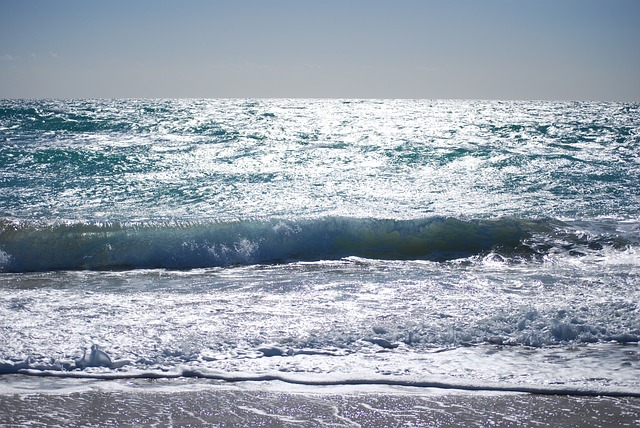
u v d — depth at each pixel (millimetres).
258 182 17984
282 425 4480
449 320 6844
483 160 22094
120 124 30609
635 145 27719
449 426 4492
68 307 7359
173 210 14281
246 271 10258
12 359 5551
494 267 10656
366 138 27906
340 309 7324
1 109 36562
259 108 52562
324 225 12266
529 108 66938
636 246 12086
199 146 24531
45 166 19547
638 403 4906
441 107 67875
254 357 5766
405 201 15820
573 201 16109
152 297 7996
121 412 4648
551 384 5250
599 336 6469
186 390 5082
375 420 4578
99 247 11078
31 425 4387
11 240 10930
